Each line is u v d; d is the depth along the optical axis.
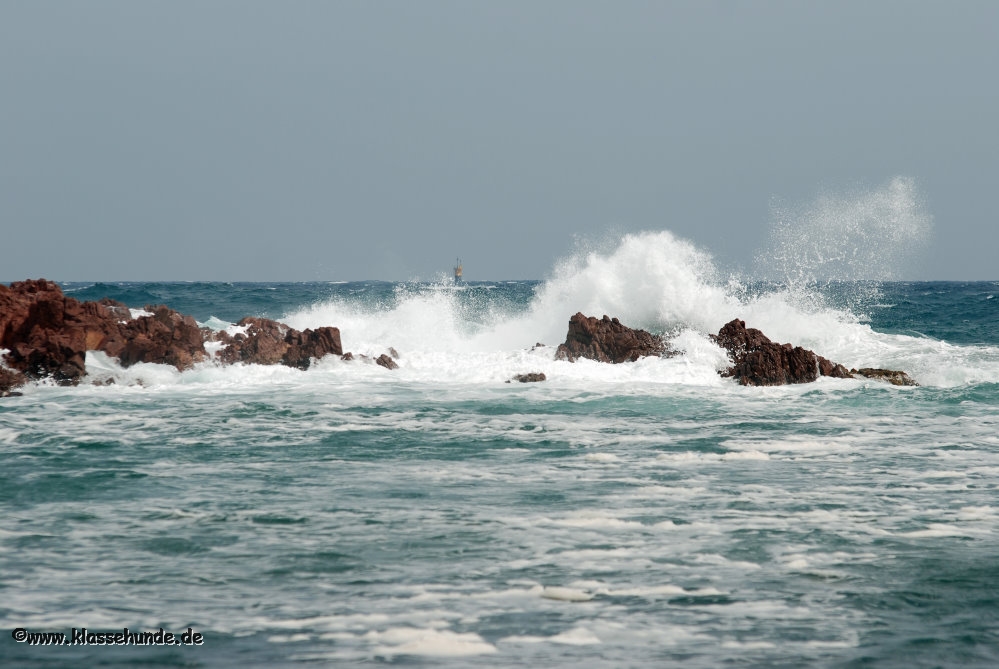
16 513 44.94
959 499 47.44
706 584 34.62
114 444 63.78
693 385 95.50
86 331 98.88
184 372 98.19
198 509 45.59
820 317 124.88
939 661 28.06
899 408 81.31
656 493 48.69
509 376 98.75
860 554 38.09
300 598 33.31
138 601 33.09
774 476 53.09
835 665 27.78
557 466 56.19
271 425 71.88
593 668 27.53
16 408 79.62
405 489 49.88
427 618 31.41
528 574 35.72
